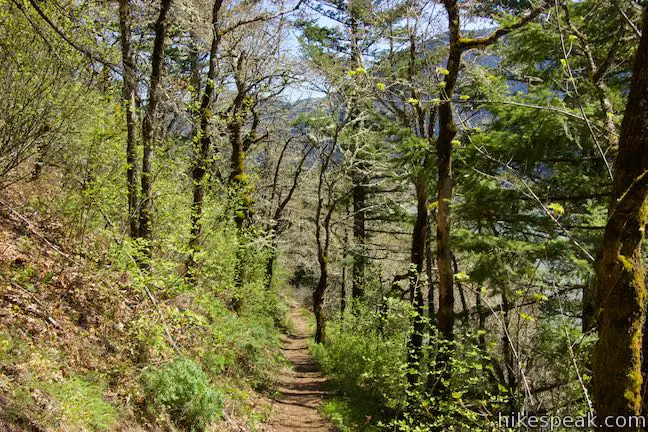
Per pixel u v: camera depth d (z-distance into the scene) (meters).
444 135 9.69
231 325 12.66
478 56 12.91
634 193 3.04
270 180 28.86
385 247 24.22
